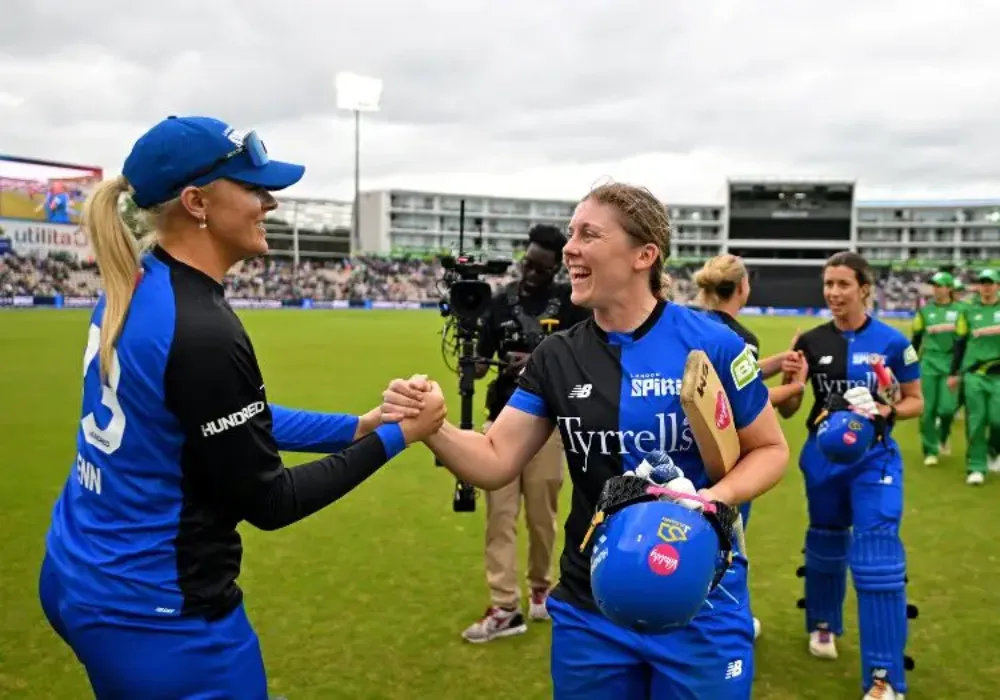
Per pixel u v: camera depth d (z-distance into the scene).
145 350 1.78
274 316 41.19
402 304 57.72
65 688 3.49
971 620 4.31
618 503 1.84
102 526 1.84
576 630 2.10
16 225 49.69
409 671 3.75
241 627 1.97
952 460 8.78
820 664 3.86
